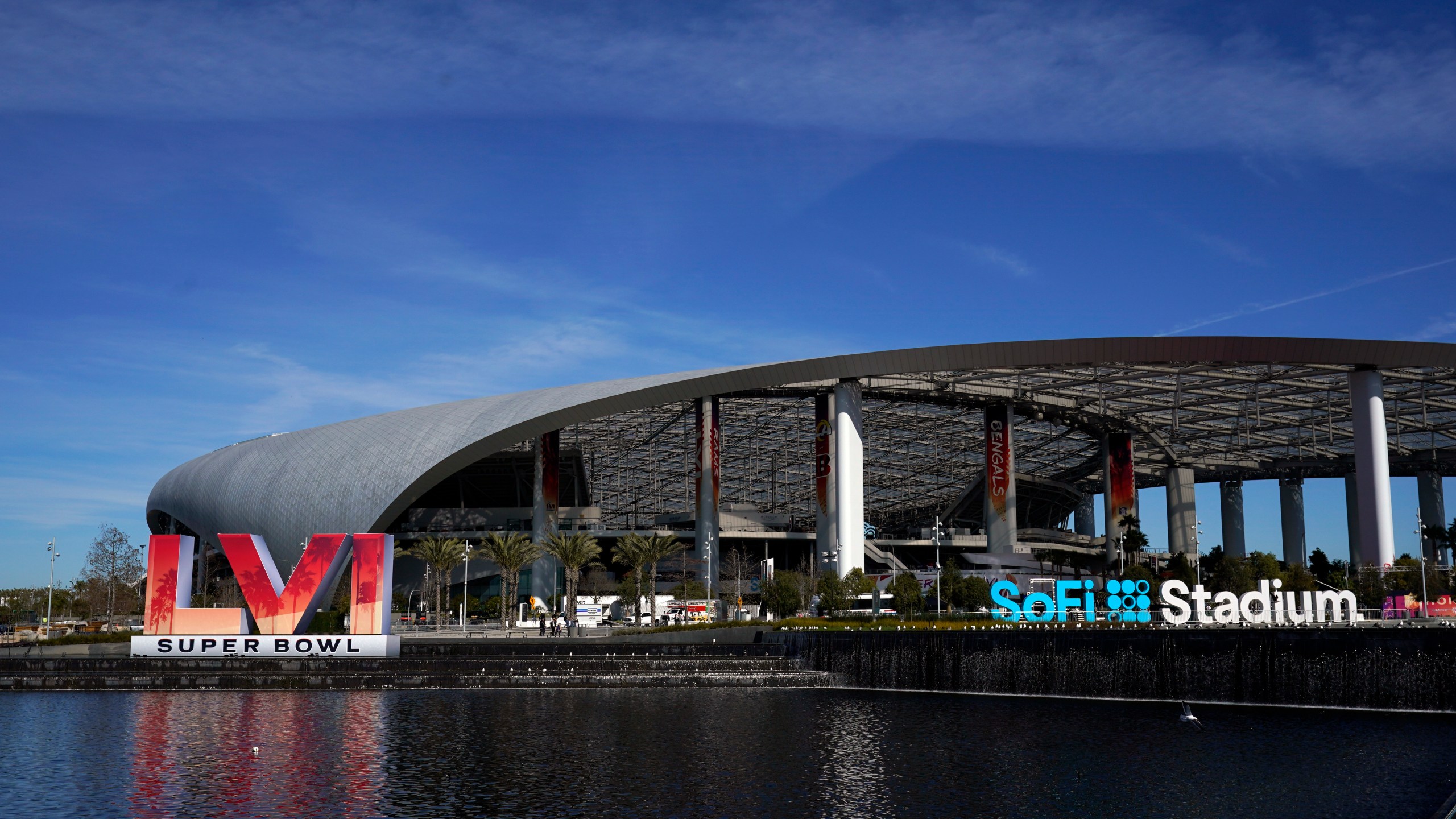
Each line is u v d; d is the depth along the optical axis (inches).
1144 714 1544.0
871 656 2004.2
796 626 2349.9
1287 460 4594.0
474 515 4311.0
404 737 1320.1
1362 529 3051.2
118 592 4101.9
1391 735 1320.1
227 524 3902.6
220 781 1047.0
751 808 943.0
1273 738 1310.3
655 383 3454.7
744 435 4320.9
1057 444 4448.8
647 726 1414.9
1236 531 4940.9
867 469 4808.1
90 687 1854.1
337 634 2081.7
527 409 3535.9
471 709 1596.9
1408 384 3329.2
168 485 4537.4
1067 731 1376.7
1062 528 5792.3
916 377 3513.8
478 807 944.3
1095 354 3080.7
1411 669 1513.3
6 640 2568.9
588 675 1961.1
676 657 2095.2
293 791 1005.2
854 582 2942.9
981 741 1299.2
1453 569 2856.8
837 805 953.5
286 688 1876.2
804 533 4333.2
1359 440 3063.5
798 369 3326.8
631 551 3383.4
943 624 2372.0
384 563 2100.1
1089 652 1781.5
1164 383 3427.7
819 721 1472.7
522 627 3238.2
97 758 1170.6
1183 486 4579.2
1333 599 2057.1
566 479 4473.4
